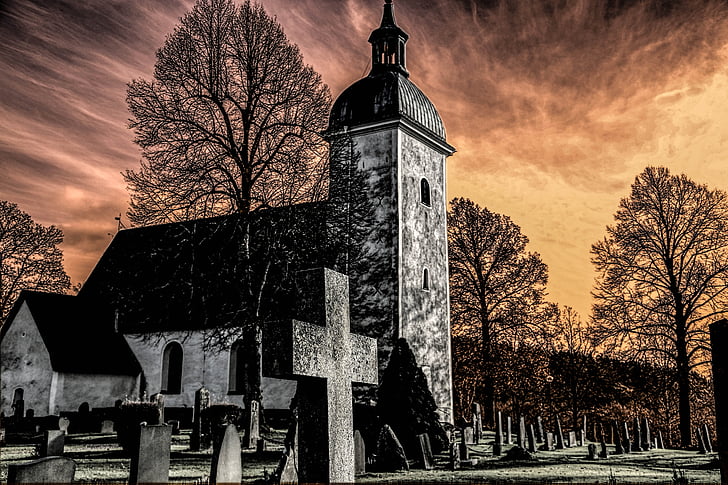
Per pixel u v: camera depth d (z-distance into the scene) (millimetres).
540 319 42000
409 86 34562
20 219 39625
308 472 7703
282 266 26969
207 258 28250
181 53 29500
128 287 29375
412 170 33469
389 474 16453
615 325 34438
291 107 29469
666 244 34594
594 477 16109
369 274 31859
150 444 10773
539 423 30766
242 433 24875
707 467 19219
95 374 35719
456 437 30219
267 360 7348
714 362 7395
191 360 35969
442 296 34281
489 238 43562
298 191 27922
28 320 36219
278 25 30562
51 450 18312
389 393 22625
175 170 28094
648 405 36438
